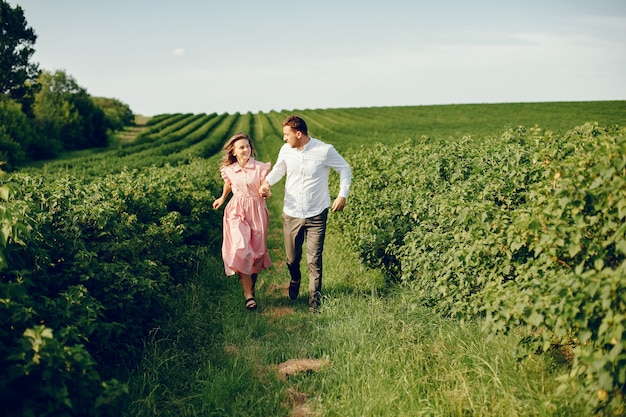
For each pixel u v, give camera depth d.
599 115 48.22
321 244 5.62
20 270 3.33
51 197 4.50
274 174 5.61
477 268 4.41
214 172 13.63
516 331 4.11
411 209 6.29
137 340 4.10
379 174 8.56
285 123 5.43
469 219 4.46
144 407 3.29
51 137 55.06
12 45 57.41
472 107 71.06
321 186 5.58
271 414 3.43
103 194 5.33
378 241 6.20
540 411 3.04
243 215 5.68
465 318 4.44
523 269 3.65
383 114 72.19
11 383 2.44
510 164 5.25
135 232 5.36
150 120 94.69
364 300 5.45
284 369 4.08
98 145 64.31
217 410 3.40
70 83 63.50
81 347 2.69
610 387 2.42
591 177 3.27
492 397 3.24
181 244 6.78
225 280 6.68
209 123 77.31
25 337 2.61
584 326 2.69
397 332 4.40
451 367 3.65
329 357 4.27
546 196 3.55
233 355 4.27
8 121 42.66
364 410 3.30
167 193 7.56
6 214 2.98
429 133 37.62
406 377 3.62
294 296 5.97
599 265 2.84
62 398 2.45
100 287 4.04
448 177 6.69
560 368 3.54
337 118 69.31
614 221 3.07
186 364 4.09
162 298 4.51
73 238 4.19
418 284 5.20
